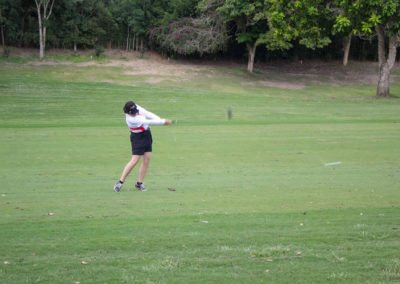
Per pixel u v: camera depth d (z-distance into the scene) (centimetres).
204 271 807
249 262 846
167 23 7269
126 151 2161
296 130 2866
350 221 1109
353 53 8350
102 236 991
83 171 1758
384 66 5484
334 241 959
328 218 1136
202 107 4278
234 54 7988
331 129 2911
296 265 832
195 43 6969
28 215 1175
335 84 7100
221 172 1745
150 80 6378
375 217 1146
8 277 780
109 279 775
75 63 6931
